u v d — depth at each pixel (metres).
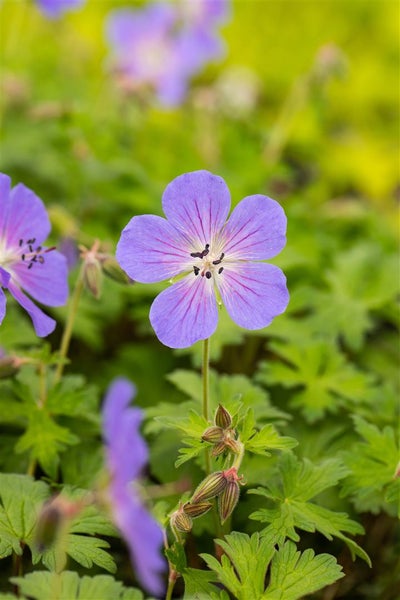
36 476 0.43
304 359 0.46
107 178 0.58
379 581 0.44
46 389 0.43
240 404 0.37
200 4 0.75
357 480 0.40
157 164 0.70
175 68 0.75
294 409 0.46
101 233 0.56
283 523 0.37
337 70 0.72
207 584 0.36
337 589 0.42
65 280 0.39
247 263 0.37
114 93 0.75
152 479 0.42
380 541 0.44
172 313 0.36
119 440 0.30
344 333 0.50
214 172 0.64
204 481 0.35
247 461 0.41
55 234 0.52
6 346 0.45
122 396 0.30
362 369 0.52
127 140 0.73
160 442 0.42
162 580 0.41
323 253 0.57
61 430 0.41
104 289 0.51
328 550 0.44
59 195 0.61
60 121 0.62
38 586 0.34
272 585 0.36
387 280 0.53
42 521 0.31
